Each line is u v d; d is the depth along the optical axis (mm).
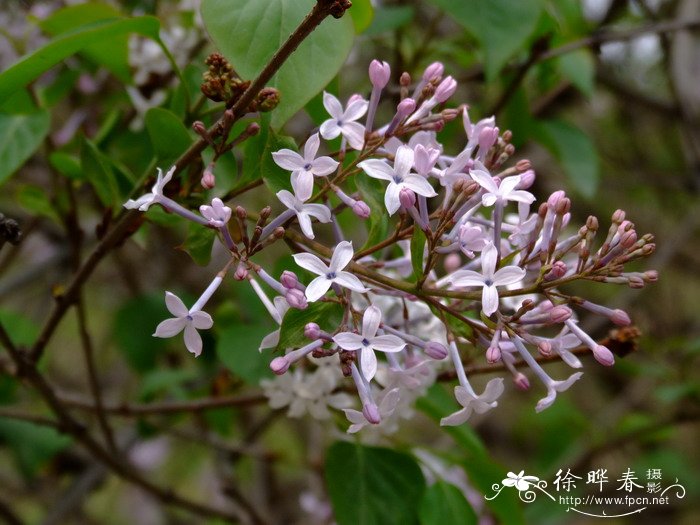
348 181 268
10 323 406
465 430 328
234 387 383
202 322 235
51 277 606
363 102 254
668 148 773
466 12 329
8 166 311
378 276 250
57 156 320
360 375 237
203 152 273
